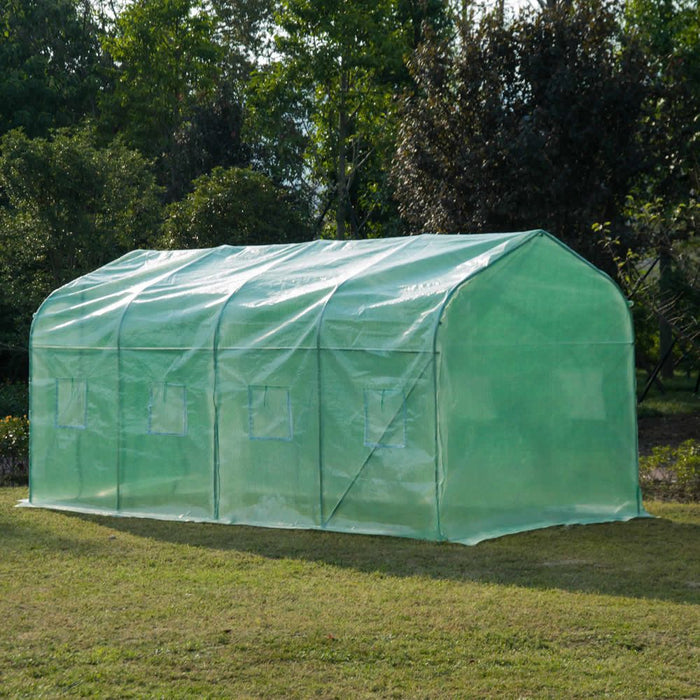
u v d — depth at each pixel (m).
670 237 14.90
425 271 11.58
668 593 8.28
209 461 12.27
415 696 5.96
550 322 11.85
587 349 12.18
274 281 12.59
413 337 10.73
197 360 12.43
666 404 25.53
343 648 6.86
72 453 13.46
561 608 7.76
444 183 20.73
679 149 19.92
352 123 37.16
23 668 6.59
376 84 34.28
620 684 6.09
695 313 21.09
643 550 10.09
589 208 19.62
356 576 9.03
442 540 10.48
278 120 35.88
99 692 6.10
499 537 10.77
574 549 10.14
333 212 39.16
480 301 11.12
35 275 26.67
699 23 24.97
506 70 20.75
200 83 41.50
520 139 19.27
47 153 25.48
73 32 40.28
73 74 39.88
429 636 7.09
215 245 28.69
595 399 12.23
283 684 6.20
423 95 22.91
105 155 26.81
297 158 38.75
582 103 19.66
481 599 8.08
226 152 38.34
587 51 19.97
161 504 12.63
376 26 32.81
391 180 22.73
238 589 8.59
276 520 11.69
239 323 12.12
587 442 12.12
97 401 13.26
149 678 6.34
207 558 9.91
